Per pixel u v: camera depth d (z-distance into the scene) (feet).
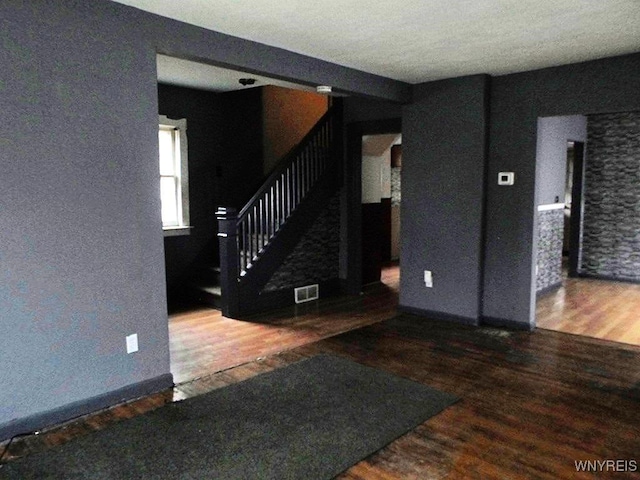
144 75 9.98
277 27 10.55
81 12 9.02
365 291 20.84
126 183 9.92
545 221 19.80
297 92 21.70
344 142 19.80
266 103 20.72
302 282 19.03
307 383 11.13
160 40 10.05
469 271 15.75
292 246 18.47
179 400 10.28
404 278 17.35
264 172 21.08
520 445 8.52
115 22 9.46
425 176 16.42
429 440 8.68
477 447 8.46
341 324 15.98
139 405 10.05
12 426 8.75
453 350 13.41
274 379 11.37
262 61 11.73
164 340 10.83
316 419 9.41
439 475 7.64
